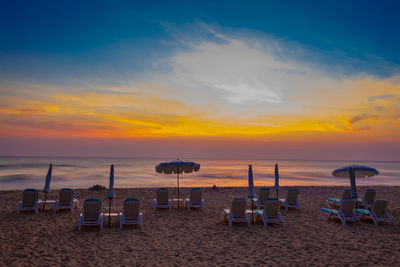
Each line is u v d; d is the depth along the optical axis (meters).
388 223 8.31
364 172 10.55
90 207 7.38
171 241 6.41
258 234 7.05
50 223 7.90
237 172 42.22
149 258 5.28
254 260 5.21
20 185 19.95
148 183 23.53
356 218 8.15
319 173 40.91
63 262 5.00
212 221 8.51
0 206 10.23
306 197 13.60
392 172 47.72
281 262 5.11
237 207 8.02
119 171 39.84
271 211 8.05
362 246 6.06
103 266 4.84
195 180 27.28
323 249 5.86
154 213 9.64
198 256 5.43
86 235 6.80
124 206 7.61
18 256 5.25
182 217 9.04
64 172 35.38
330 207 10.95
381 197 13.79
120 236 6.76
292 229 7.57
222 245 6.13
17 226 7.48
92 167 50.53
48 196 12.98
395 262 5.09
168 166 10.53
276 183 10.55
